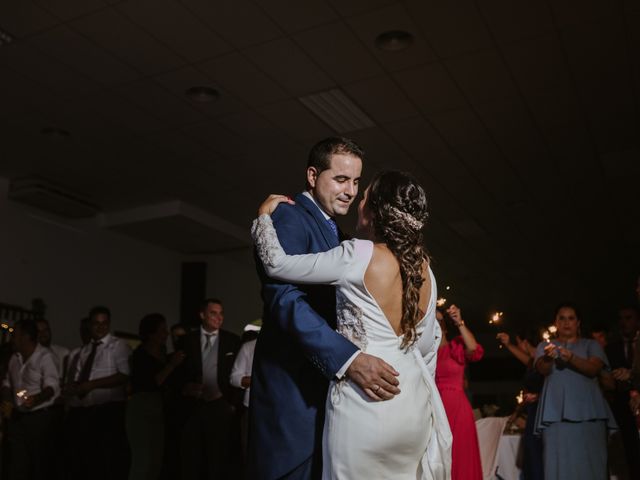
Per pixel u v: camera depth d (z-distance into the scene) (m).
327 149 2.24
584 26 5.46
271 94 6.56
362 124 7.17
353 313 1.92
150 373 5.33
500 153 7.94
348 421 1.83
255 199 9.52
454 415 4.21
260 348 2.09
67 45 5.79
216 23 5.42
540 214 10.07
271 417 1.99
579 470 4.07
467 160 8.12
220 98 6.66
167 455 5.52
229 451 5.38
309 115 6.98
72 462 5.25
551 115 7.02
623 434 5.04
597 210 9.94
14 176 8.66
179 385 5.33
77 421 5.28
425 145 7.69
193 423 5.18
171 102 6.76
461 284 14.23
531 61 5.98
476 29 5.48
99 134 7.49
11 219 8.74
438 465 1.90
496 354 19.31
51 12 5.32
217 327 5.46
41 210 9.19
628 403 5.05
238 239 10.66
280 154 7.98
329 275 1.92
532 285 14.35
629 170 8.46
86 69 6.18
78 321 9.42
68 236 9.50
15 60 6.04
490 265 12.83
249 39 5.64
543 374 4.33
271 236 2.00
